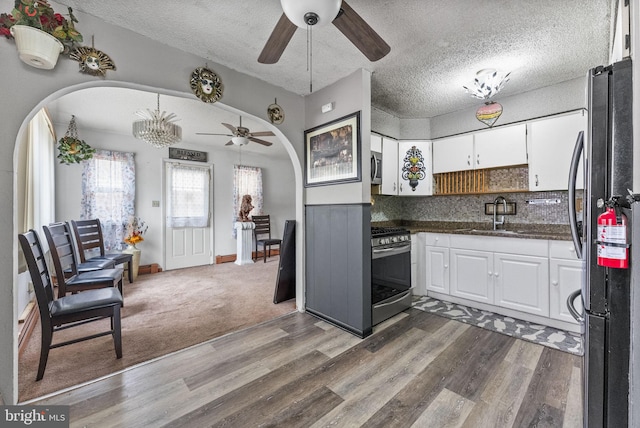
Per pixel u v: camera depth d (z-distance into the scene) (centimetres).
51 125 358
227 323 267
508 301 269
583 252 123
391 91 295
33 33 142
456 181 352
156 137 316
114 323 202
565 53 223
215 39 203
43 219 338
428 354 207
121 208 448
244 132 384
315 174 289
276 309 305
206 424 142
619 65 102
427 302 316
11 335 151
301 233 299
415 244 337
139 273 466
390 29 191
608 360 105
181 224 514
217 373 186
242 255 550
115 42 186
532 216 303
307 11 123
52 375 182
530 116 292
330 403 157
